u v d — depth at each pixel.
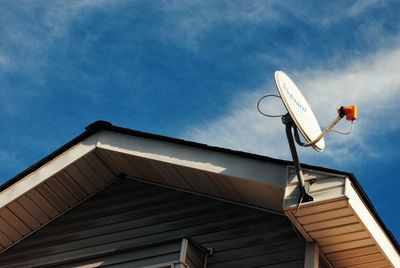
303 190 8.82
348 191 8.63
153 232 10.42
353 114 8.57
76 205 11.25
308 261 9.13
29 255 10.95
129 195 11.00
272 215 9.90
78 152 10.75
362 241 9.12
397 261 9.55
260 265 9.51
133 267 9.52
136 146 10.39
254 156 9.49
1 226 11.03
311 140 8.67
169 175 10.53
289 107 8.55
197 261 9.62
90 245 10.67
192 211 10.40
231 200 10.24
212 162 9.76
